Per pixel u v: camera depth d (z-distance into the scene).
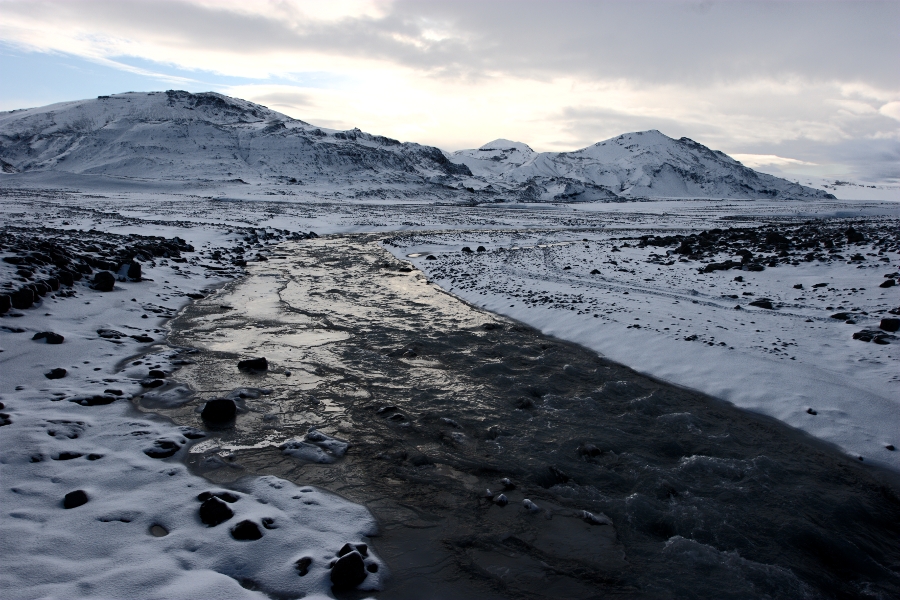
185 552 4.46
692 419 7.44
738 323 11.56
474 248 28.91
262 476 5.79
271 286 16.88
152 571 4.16
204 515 4.94
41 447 5.90
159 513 4.96
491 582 4.38
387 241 30.28
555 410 7.78
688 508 5.40
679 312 12.58
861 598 4.32
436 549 4.77
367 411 7.63
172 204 52.84
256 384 8.45
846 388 8.01
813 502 5.52
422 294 16.25
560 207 96.88
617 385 8.68
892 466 6.25
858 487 5.87
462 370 9.40
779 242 23.81
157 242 21.53
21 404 6.95
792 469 6.19
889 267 16.12
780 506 5.45
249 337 11.08
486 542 4.89
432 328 12.18
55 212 36.38
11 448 5.81
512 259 23.05
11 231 20.67
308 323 12.39
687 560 4.66
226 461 6.09
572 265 20.56
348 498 5.50
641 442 6.83
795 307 12.81
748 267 17.94
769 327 11.23
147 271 16.12
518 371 9.41
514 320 13.16
